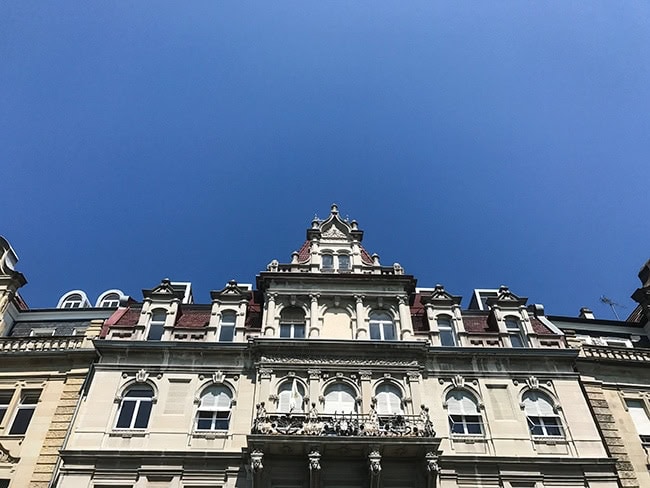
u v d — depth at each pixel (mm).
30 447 23828
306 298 28891
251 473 22359
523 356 27125
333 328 27906
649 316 32375
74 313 31234
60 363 27078
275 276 29438
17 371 26812
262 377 25281
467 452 23750
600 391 26875
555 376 26734
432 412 24969
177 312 29125
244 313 28609
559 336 28531
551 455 23844
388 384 25531
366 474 22172
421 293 32719
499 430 24562
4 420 25078
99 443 23344
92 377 25766
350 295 28953
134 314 29484
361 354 26250
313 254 31594
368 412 24234
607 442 24797
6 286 30719
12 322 30656
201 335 27656
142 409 24828
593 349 28500
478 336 28188
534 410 25609
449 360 26891
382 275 29547
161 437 23703
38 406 25391
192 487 22312
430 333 28062
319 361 25906
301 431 22453
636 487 23234
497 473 23047
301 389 25203
